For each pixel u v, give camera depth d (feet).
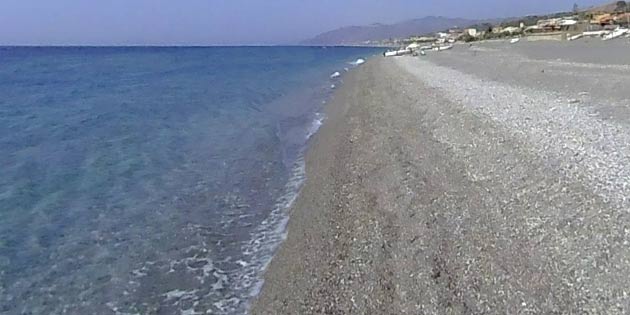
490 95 80.33
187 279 31.94
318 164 56.34
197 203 45.70
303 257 32.35
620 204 30.25
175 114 96.37
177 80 172.86
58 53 428.15
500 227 30.48
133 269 33.12
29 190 48.21
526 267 25.59
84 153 63.31
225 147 68.59
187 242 37.37
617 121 52.70
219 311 28.27
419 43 436.76
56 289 30.48
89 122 86.02
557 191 33.71
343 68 235.61
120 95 126.93
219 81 168.66
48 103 110.11
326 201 41.52
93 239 37.50
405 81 115.24
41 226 39.65
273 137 75.92
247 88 145.38
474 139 50.72
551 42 211.00
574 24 277.03
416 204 36.63
